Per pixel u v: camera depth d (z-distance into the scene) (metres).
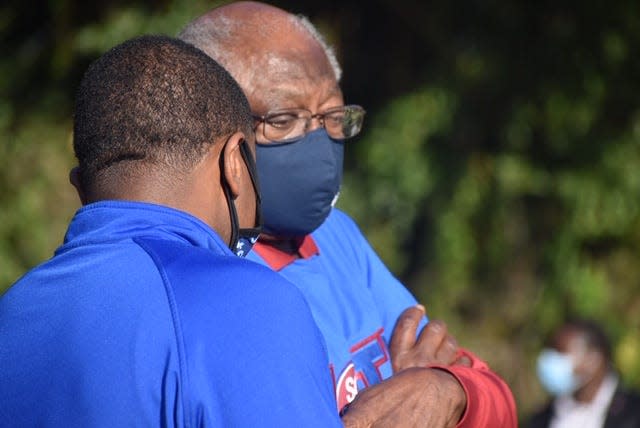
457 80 20.12
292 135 6.30
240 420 4.25
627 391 16.00
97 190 4.83
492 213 20.75
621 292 22.00
